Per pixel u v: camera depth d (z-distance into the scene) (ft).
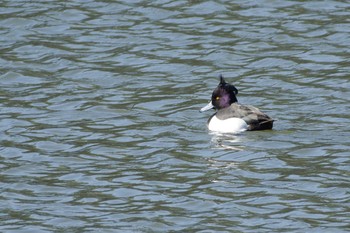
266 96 72.13
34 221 52.29
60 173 58.95
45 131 66.23
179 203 54.03
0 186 57.11
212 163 59.72
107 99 72.59
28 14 89.40
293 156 60.44
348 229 50.14
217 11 88.84
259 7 89.30
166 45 82.43
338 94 71.61
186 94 73.31
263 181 56.70
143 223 51.60
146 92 73.92
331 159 59.67
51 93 74.02
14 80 77.05
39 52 82.17
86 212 53.31
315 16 86.89
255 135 64.28
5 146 63.46
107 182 57.31
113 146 63.26
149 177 57.88
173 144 63.26
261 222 51.29
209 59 79.56
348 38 82.28
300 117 67.56
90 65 79.20
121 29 85.97
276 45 81.61
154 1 91.35
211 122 66.23
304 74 75.92
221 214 52.47
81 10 90.07
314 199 53.98
